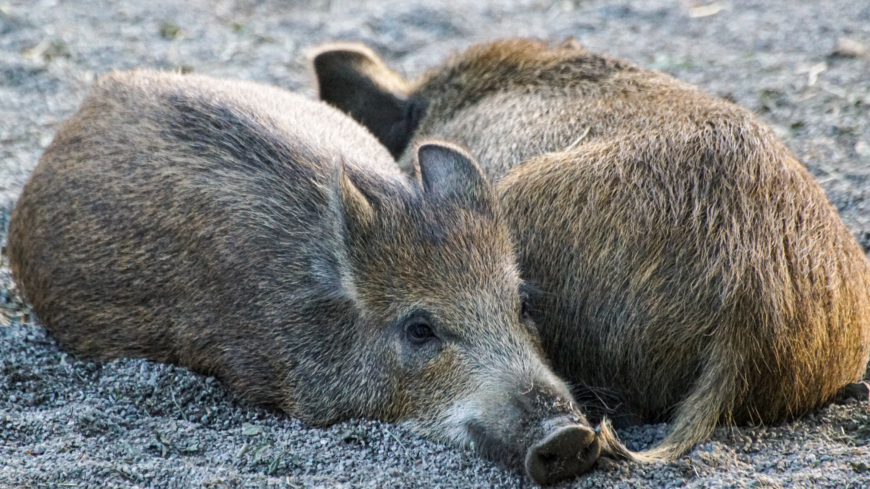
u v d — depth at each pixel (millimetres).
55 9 20766
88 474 8188
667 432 9539
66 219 11062
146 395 9664
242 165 10602
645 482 8414
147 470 8336
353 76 14945
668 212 9930
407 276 9656
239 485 8250
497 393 9016
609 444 8742
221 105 11305
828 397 9883
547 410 8664
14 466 8242
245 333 10070
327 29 20984
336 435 9320
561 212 10305
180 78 12617
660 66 18656
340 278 9797
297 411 9969
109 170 11000
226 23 21359
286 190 10398
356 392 9812
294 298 9992
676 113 11195
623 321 9875
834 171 14203
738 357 9367
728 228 9734
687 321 9594
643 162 10336
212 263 10219
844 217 13117
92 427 9000
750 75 17906
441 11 21844
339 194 9594
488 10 22297
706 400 9336
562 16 21859
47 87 17375
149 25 20656
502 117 12906
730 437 9180
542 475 8344
